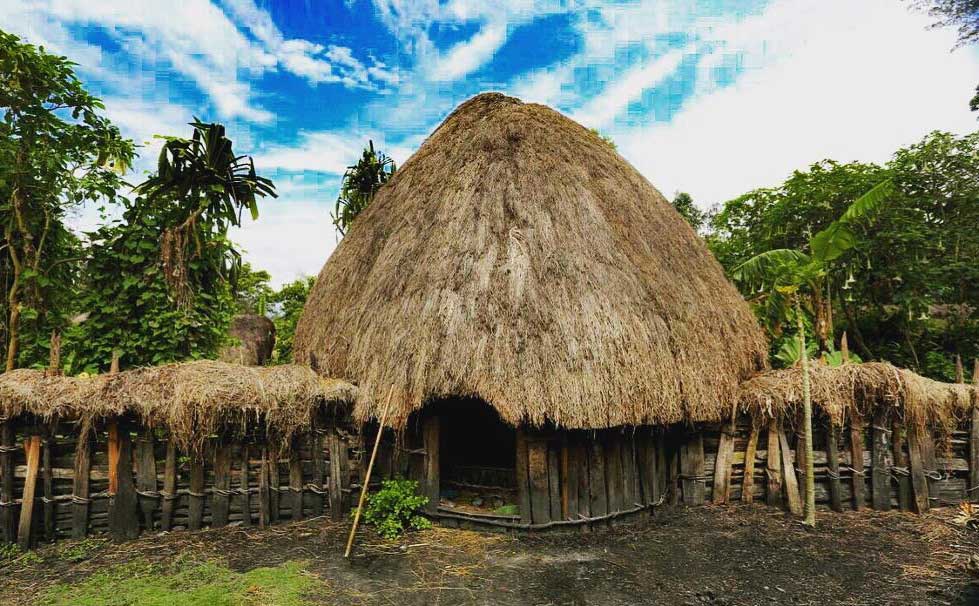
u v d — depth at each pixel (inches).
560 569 193.2
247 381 222.4
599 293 244.5
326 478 243.1
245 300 883.4
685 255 307.1
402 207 310.5
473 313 233.3
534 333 226.5
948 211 464.1
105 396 207.0
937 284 434.9
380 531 225.1
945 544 219.9
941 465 268.1
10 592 168.7
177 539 214.5
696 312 270.4
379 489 251.3
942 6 447.8
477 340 225.6
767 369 306.7
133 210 302.5
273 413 223.5
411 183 326.6
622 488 243.1
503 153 303.7
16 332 292.2
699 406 242.2
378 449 257.9
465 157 310.0
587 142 335.6
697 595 174.7
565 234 265.0
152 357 294.2
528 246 256.7
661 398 230.2
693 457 270.7
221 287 344.5
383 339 245.8
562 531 228.4
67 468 214.8
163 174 300.8
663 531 233.3
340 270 321.4
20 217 288.2
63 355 290.4
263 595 167.3
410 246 276.5
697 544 218.5
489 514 231.1
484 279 243.8
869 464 263.6
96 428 213.8
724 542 220.8
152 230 302.8
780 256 265.1
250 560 196.1
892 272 450.6
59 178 303.9
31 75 291.1
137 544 209.3
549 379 217.3
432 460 241.4
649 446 254.2
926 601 171.9
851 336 527.8
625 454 246.5
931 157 457.7
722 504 268.7
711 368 255.6
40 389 205.5
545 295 238.4
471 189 285.7
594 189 300.4
